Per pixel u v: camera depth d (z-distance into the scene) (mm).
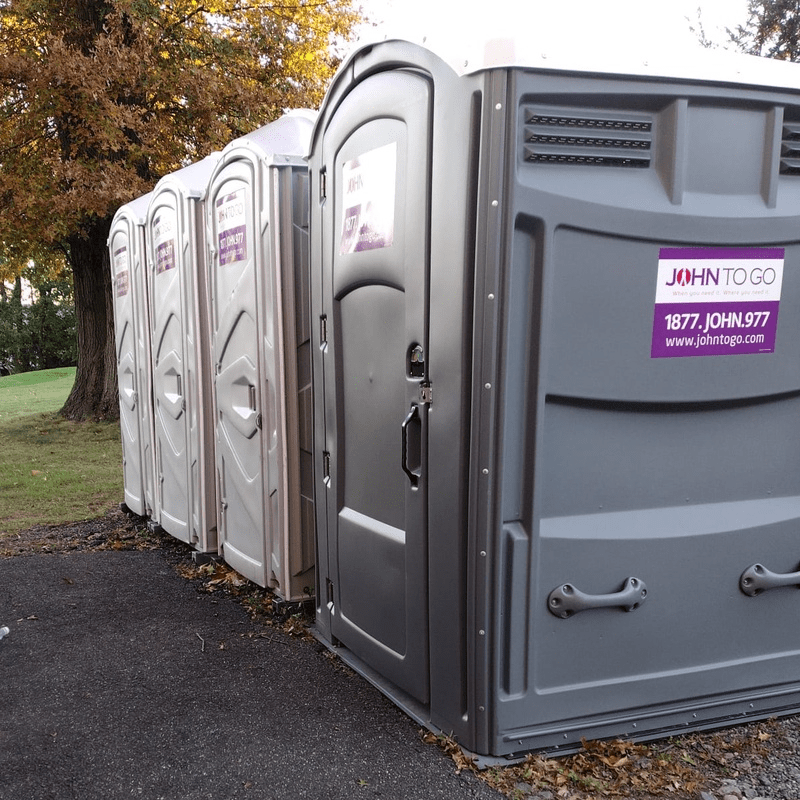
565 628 2842
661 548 2924
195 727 3074
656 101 2668
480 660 2742
